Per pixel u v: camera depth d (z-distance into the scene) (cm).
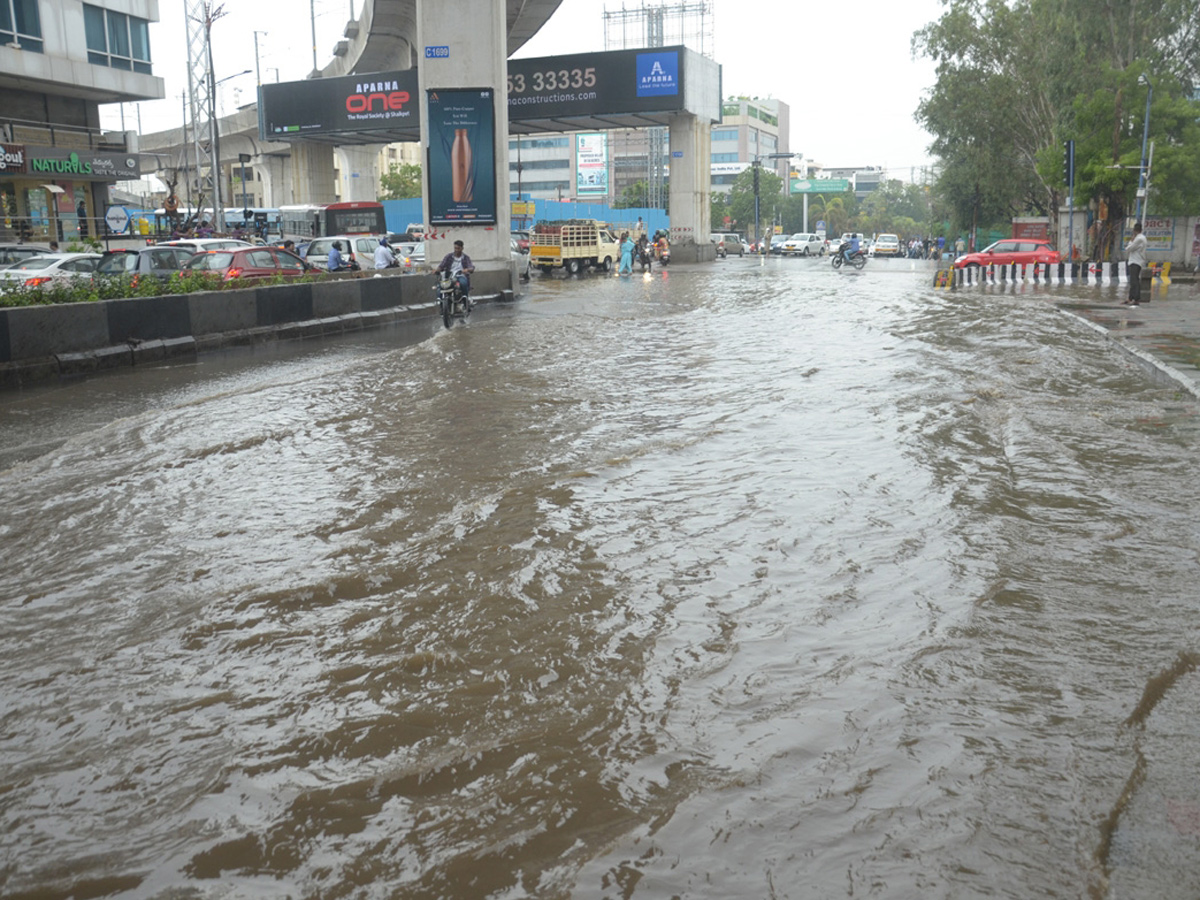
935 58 4991
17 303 1341
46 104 4025
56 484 751
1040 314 2125
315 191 5712
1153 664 418
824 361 1358
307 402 1096
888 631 456
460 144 2614
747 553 568
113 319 1416
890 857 288
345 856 297
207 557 579
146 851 302
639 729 369
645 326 1916
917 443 848
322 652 445
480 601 502
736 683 405
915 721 371
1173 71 3847
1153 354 1355
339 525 637
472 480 745
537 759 349
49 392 1188
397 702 396
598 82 4759
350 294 2000
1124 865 282
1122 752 346
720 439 873
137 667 434
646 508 661
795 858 288
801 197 13738
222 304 1638
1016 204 5891
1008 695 391
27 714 392
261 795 331
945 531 604
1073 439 864
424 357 1478
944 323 1914
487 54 2595
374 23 4519
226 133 7075
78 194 4125
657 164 9169
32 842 307
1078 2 3906
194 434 927
